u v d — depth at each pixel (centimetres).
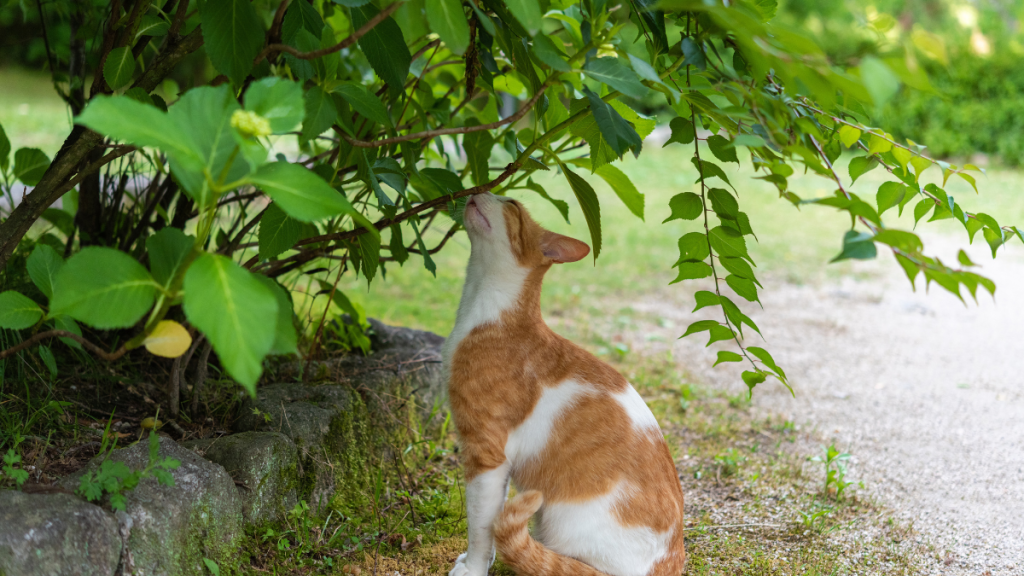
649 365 535
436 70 389
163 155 344
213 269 157
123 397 321
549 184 1148
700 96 215
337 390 339
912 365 566
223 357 150
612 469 252
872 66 146
